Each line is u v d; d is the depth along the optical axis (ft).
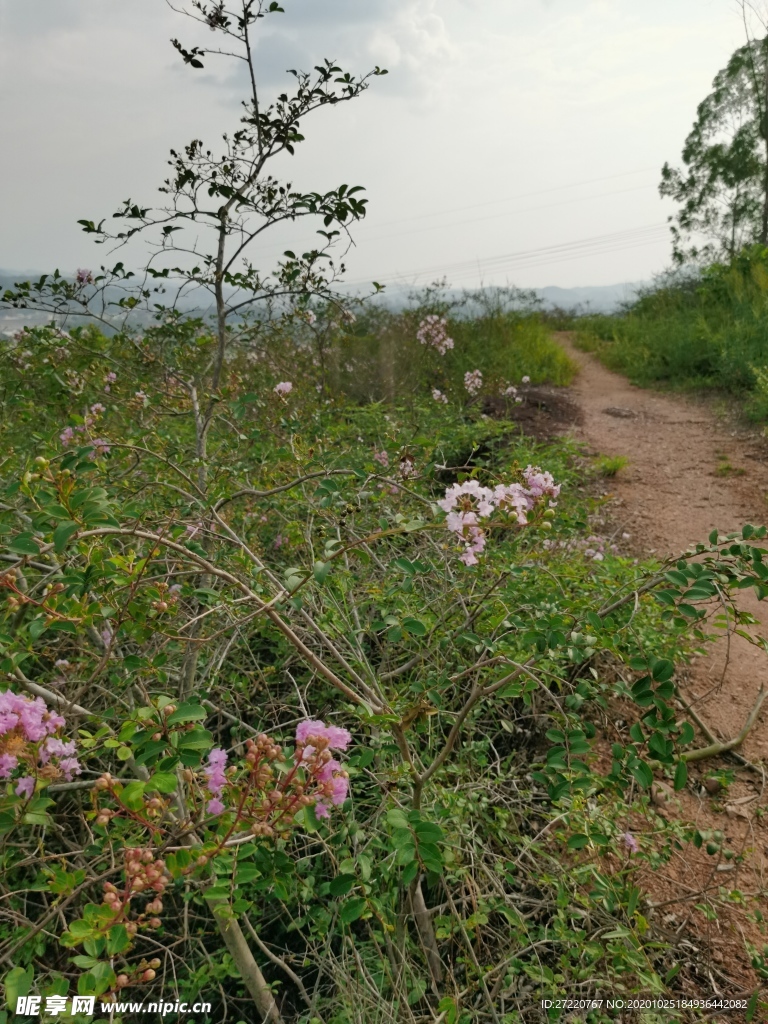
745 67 77.46
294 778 4.48
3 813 4.56
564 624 5.83
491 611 7.72
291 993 7.57
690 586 5.72
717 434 26.96
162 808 4.57
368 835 6.37
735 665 12.12
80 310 11.15
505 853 7.41
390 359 27.50
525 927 6.44
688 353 37.63
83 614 5.19
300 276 11.41
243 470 10.52
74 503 4.75
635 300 70.64
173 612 5.52
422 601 8.68
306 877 6.81
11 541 5.32
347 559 9.11
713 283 46.09
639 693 4.96
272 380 16.44
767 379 27.43
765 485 21.43
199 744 4.41
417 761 7.27
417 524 5.80
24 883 7.29
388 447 9.52
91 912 3.99
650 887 7.88
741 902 7.15
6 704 4.54
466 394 28.53
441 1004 5.34
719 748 9.96
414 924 6.98
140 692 7.13
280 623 5.26
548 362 42.47
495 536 10.19
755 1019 6.54
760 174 80.48
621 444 26.76
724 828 8.77
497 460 20.03
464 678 9.11
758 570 5.37
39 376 12.01
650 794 9.07
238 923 6.31
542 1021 6.24
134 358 11.94
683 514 20.13
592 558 13.57
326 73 9.69
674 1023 6.26
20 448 11.16
